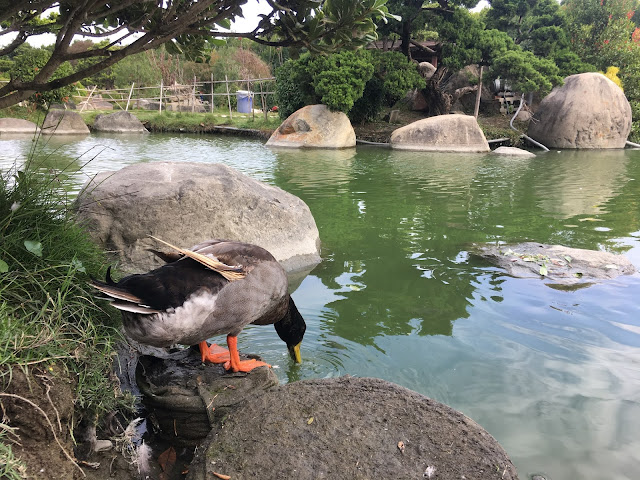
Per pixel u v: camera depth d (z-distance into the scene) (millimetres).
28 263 897
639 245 2014
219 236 1648
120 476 756
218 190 1674
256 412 810
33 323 770
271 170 3898
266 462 717
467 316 1349
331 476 691
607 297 1478
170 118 8664
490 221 2387
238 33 973
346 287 1560
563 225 2322
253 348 1184
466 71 7633
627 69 7285
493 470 707
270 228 1749
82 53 924
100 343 857
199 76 12570
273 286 928
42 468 659
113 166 3947
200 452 760
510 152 5324
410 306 1413
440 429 776
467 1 6121
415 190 3146
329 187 3199
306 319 1325
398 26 6379
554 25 7582
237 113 10836
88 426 797
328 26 952
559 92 6270
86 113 9203
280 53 11438
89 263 1001
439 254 1884
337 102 5820
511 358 1129
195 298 807
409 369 1081
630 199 2936
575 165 4492
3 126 6672
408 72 6078
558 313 1366
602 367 1090
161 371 954
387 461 715
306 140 5777
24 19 972
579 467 792
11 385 666
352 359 1126
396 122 7117
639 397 979
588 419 912
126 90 11430
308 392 855
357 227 2252
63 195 1070
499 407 946
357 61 5859
